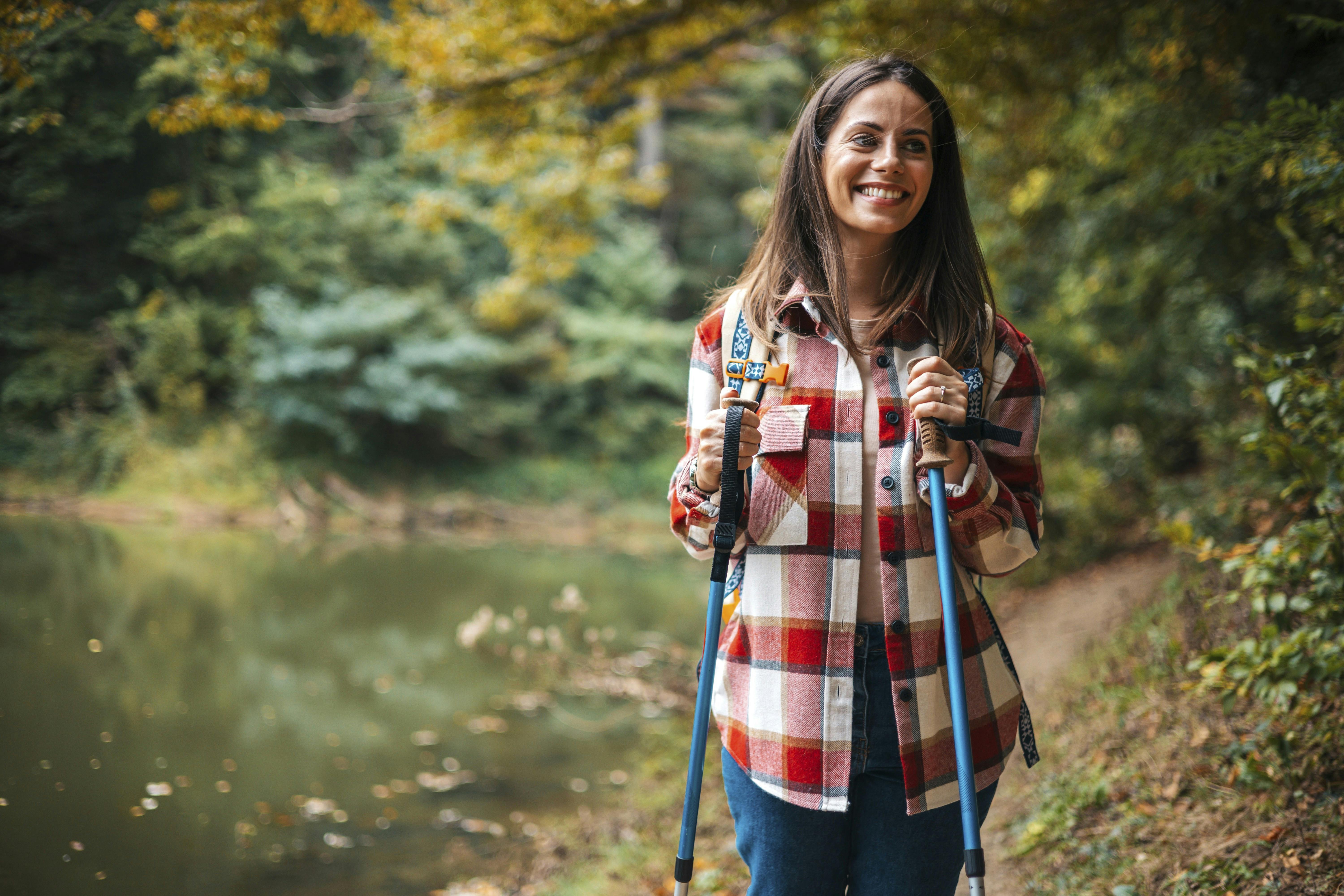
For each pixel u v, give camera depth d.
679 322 24.62
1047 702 4.38
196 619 7.43
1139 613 4.77
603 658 7.50
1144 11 4.63
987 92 5.59
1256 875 2.29
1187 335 6.50
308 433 14.37
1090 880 2.61
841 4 5.88
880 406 1.58
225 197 6.83
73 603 6.95
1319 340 3.80
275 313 9.35
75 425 7.12
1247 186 4.31
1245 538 4.49
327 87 7.30
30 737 4.62
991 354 1.65
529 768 5.11
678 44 7.39
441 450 18.28
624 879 3.59
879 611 1.56
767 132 23.97
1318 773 2.48
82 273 5.58
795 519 1.56
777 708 1.55
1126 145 5.55
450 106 6.86
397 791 4.66
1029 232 7.42
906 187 1.59
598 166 8.69
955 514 1.54
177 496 9.59
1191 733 3.10
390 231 13.93
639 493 19.48
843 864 1.56
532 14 6.33
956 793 1.53
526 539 15.81
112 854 3.62
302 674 6.50
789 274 1.67
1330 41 3.87
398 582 10.46
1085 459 7.84
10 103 3.99
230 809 4.18
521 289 9.70
